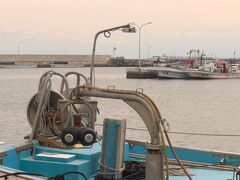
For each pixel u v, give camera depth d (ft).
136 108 20.44
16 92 233.96
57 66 528.63
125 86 264.52
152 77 331.98
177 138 83.61
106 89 22.09
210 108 158.20
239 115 135.33
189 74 322.34
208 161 25.91
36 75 478.59
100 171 21.71
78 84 26.55
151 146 19.62
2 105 159.94
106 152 21.48
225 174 23.80
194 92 235.20
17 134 91.25
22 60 602.85
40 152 23.59
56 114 23.90
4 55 601.21
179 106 165.17
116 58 615.98
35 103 25.44
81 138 22.58
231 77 335.88
